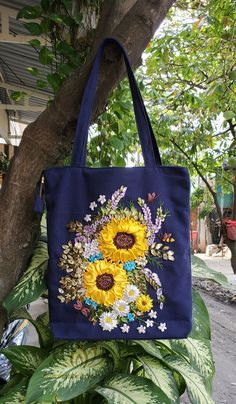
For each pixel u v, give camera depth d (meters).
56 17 1.66
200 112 5.02
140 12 1.16
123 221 1.08
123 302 1.08
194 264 1.52
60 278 1.09
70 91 1.19
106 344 1.24
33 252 1.34
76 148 1.12
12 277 1.23
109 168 1.09
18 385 1.23
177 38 4.52
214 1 3.60
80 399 1.29
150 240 1.09
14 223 1.21
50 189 1.09
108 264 1.09
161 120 4.95
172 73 4.99
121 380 1.16
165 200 1.09
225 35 3.75
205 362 1.35
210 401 1.21
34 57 4.14
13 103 5.57
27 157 1.21
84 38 1.69
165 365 1.25
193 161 5.47
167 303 1.09
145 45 1.20
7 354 1.32
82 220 1.09
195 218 13.80
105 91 1.19
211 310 6.29
